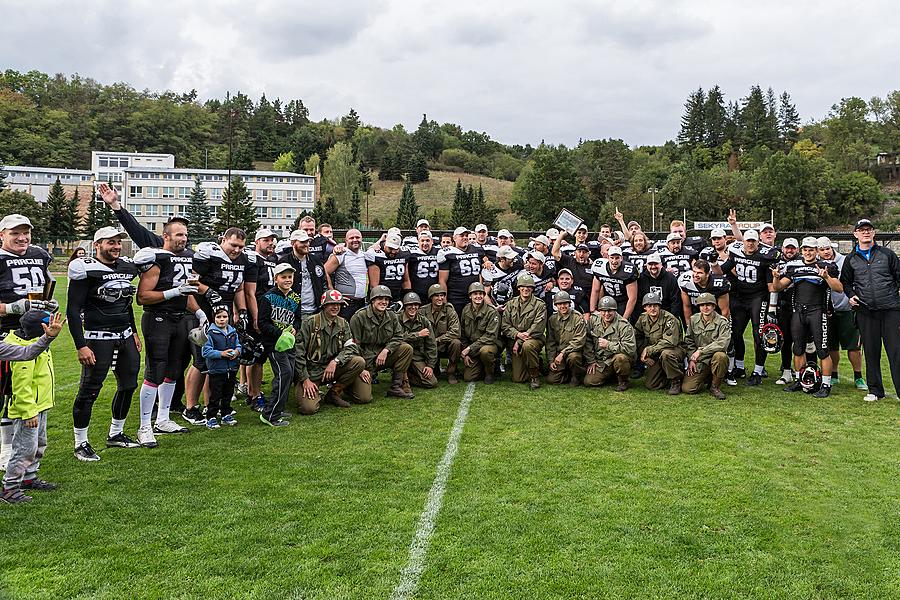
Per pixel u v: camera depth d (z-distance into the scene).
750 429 6.70
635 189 81.00
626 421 7.01
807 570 3.74
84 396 5.62
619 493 4.88
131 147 127.88
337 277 9.16
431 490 4.91
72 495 4.79
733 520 4.40
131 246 30.06
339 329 7.81
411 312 8.65
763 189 76.88
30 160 108.62
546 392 8.50
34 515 4.41
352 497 4.77
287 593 3.43
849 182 77.12
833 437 6.40
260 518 4.38
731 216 9.78
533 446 6.07
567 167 76.31
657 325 8.73
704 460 5.68
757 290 8.96
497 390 8.62
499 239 10.79
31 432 4.67
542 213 75.75
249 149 136.00
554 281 10.46
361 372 7.83
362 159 124.19
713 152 114.31
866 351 8.03
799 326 8.56
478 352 8.97
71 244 63.09
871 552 3.96
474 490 4.92
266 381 9.43
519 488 4.97
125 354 5.85
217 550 3.90
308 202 85.50
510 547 3.97
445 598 3.40
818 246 9.35
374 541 4.04
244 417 7.29
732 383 8.98
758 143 112.19
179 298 6.40
